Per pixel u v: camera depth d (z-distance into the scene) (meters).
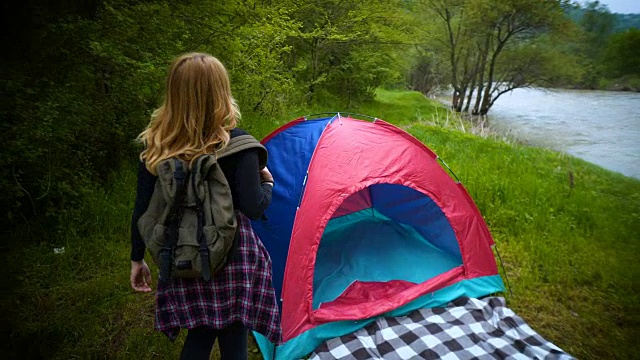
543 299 3.20
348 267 3.33
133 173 4.27
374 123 3.32
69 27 3.33
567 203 5.19
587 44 23.81
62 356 2.34
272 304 1.60
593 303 3.19
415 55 21.64
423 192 3.09
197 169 1.38
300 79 11.95
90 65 3.60
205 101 1.39
